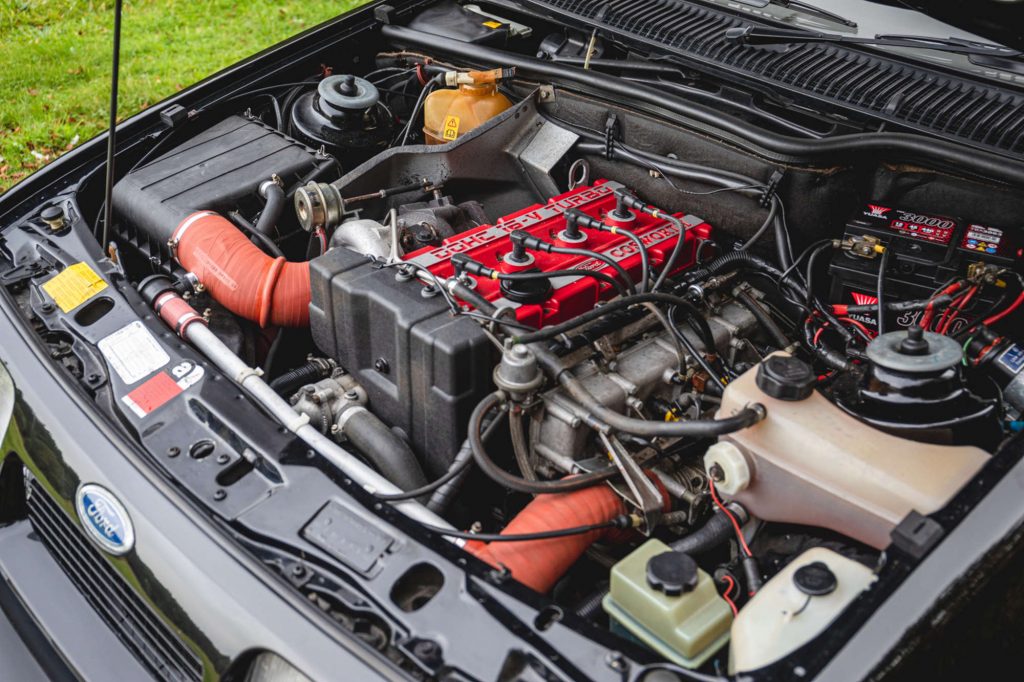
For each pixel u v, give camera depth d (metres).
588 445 2.31
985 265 2.51
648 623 1.83
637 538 2.35
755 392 2.08
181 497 2.01
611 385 2.32
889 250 2.61
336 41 3.64
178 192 2.89
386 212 2.99
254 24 7.43
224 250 2.66
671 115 2.91
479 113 3.15
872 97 2.77
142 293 2.60
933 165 2.64
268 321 2.66
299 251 3.06
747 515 2.17
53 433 2.20
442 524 2.06
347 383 2.50
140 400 2.28
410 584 1.88
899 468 1.91
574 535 2.11
